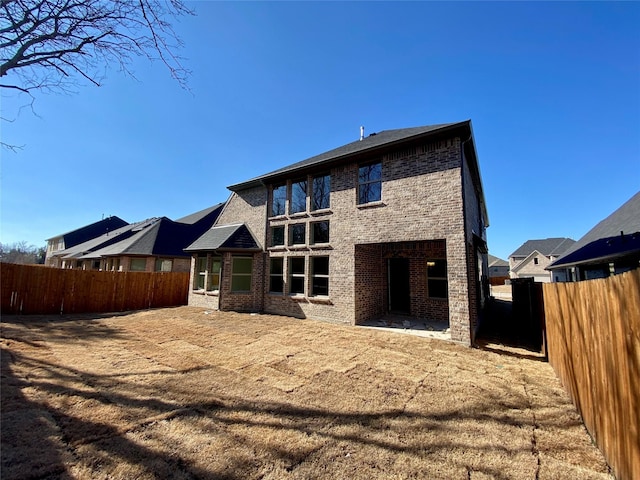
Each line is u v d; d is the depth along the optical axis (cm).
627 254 801
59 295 1340
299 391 477
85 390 461
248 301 1403
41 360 612
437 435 353
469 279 878
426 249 1173
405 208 959
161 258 2278
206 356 667
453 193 866
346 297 1076
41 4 477
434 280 1148
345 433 353
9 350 681
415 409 420
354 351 717
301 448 320
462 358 678
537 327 843
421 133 904
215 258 1518
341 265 1109
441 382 527
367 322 1086
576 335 420
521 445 334
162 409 404
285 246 1329
